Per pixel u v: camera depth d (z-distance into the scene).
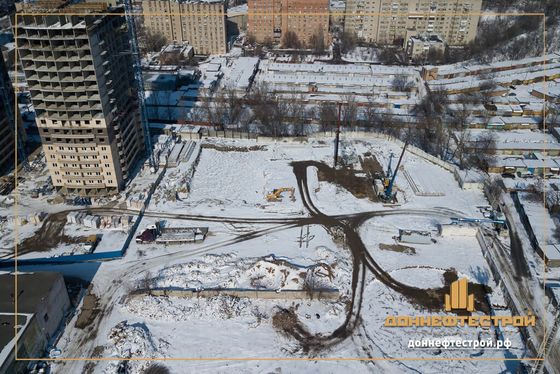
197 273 91.19
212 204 112.88
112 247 98.56
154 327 80.12
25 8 94.75
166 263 94.25
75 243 99.75
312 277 89.38
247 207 112.12
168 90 181.88
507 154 134.12
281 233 103.25
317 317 82.31
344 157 132.00
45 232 102.88
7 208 110.38
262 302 85.31
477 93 173.00
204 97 172.62
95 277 90.75
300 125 151.12
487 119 151.62
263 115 155.62
